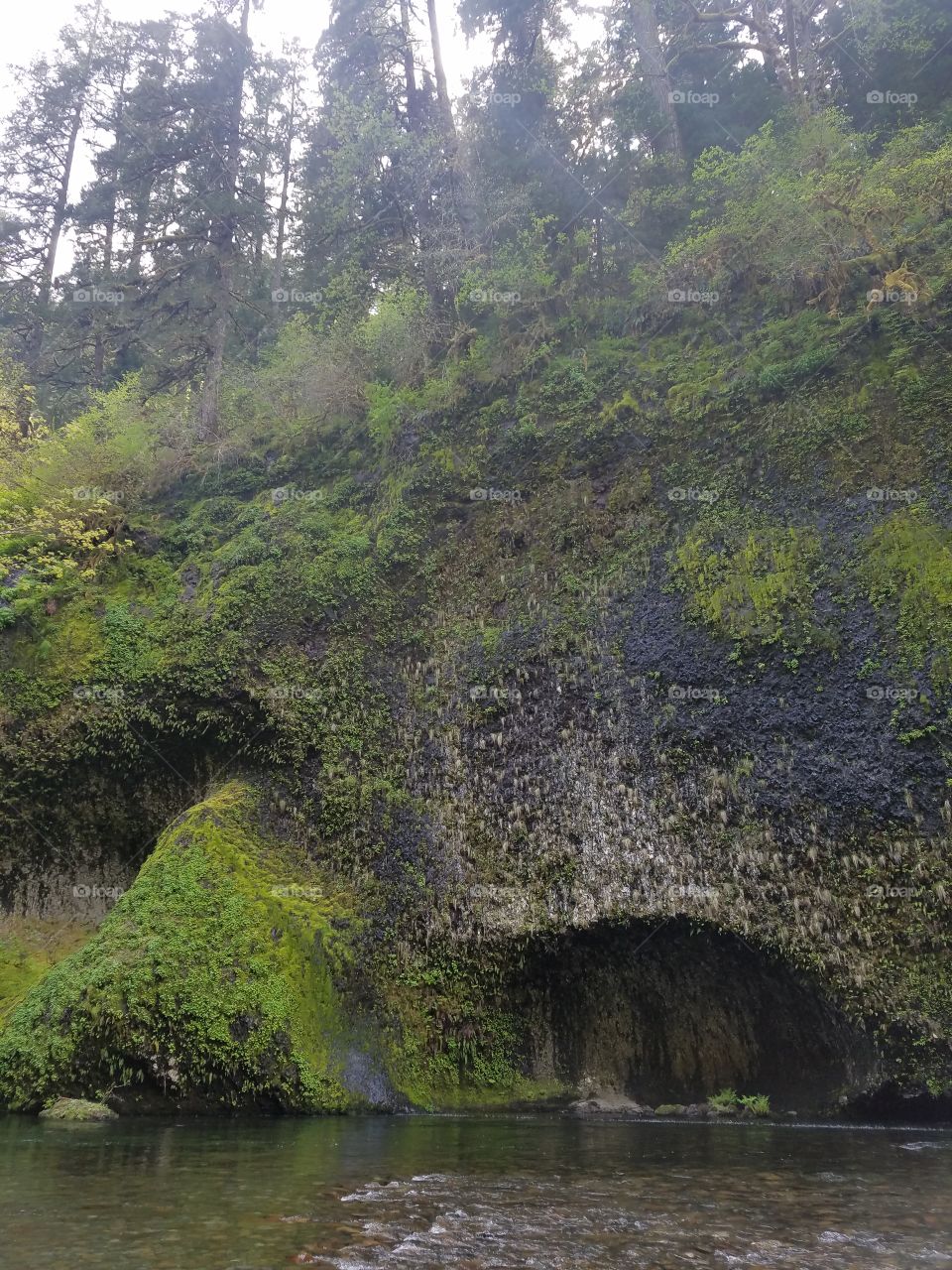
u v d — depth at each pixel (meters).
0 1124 8.17
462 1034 10.58
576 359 15.23
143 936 10.05
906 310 12.15
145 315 19.72
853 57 19.25
